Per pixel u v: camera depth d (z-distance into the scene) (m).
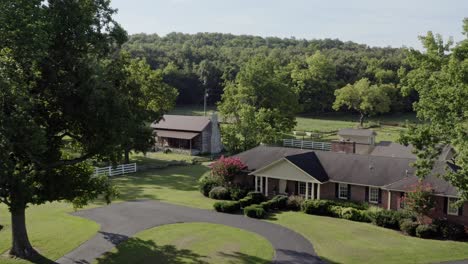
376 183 42.16
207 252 30.78
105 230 35.19
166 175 59.66
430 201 35.69
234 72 148.62
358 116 133.25
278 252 30.94
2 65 23.30
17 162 26.23
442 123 29.77
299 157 46.75
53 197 28.75
